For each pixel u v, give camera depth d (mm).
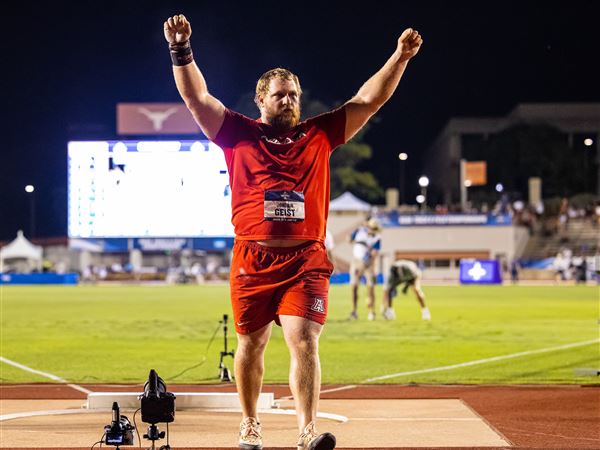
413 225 69438
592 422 8438
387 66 6234
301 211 5965
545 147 89188
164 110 40656
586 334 19344
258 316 6051
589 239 71688
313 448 5375
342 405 9547
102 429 7926
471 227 69062
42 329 21109
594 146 93750
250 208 5984
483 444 7328
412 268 23078
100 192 17531
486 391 10711
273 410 9039
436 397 10172
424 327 21156
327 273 6012
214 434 7707
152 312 27797
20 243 64625
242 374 6227
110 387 11141
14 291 47688
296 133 6086
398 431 7926
